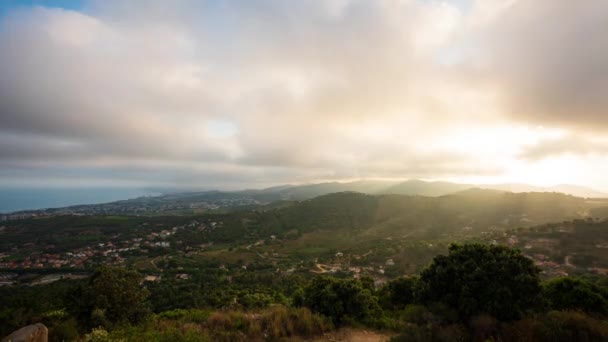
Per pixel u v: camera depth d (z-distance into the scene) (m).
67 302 11.98
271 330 9.89
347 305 11.69
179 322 11.30
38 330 7.75
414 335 9.25
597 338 8.61
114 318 11.92
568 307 11.88
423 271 12.55
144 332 9.73
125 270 13.80
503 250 11.55
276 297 27.98
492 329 9.23
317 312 11.43
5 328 10.79
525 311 9.89
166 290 43.41
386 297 15.09
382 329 10.84
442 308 10.62
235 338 9.31
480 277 10.52
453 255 12.05
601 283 16.61
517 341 8.72
